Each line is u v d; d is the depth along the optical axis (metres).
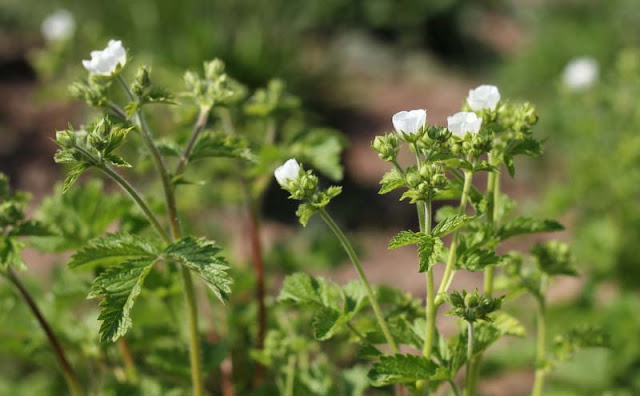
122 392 0.68
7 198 0.64
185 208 0.90
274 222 1.53
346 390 0.70
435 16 2.49
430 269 0.58
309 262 0.86
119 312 0.58
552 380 0.94
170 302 0.72
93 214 0.70
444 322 0.91
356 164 1.81
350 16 2.44
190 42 1.78
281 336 0.69
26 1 2.32
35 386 0.91
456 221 0.56
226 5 1.96
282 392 0.68
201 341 0.69
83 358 0.72
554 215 1.13
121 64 0.61
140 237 0.60
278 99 0.77
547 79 2.07
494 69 2.40
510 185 1.72
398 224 1.62
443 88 2.29
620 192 1.07
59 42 0.97
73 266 0.59
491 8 2.89
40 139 1.79
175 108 0.74
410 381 0.59
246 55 1.83
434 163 0.58
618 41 2.05
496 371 0.90
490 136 0.58
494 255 0.59
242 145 0.64
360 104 2.11
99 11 2.01
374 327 0.63
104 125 0.58
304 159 0.75
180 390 0.68
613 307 0.98
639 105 1.08
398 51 2.45
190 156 0.63
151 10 1.92
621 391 0.85
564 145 1.48
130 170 0.91
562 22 2.21
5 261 0.62
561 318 0.99
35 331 0.70
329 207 1.62
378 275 1.40
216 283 0.58
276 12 2.05
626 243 1.07
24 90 2.00
